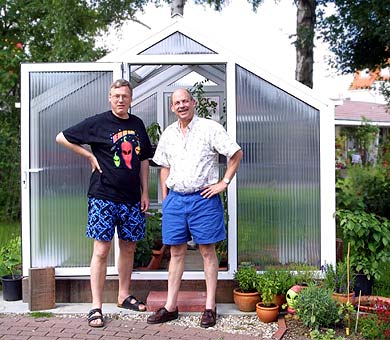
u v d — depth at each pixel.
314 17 11.80
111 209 4.66
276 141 5.16
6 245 7.07
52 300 5.04
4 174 10.66
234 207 5.14
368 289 5.28
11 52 10.92
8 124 10.80
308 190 5.15
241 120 5.16
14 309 5.04
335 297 4.83
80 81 5.19
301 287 4.77
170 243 4.65
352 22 10.40
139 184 4.83
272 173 5.16
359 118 20.02
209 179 4.59
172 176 4.61
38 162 5.19
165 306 4.75
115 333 4.39
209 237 4.56
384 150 12.29
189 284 5.22
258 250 5.19
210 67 6.96
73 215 5.22
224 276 5.16
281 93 5.15
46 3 11.63
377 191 9.95
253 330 4.50
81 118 5.19
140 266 5.60
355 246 5.27
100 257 4.67
